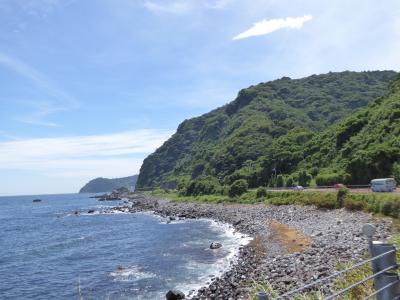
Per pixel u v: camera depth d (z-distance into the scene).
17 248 54.47
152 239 54.00
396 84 90.06
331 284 16.52
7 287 32.12
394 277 6.53
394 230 32.44
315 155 93.75
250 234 49.09
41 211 141.88
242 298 21.50
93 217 101.81
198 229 61.00
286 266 26.25
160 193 180.38
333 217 46.59
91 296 27.48
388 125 70.25
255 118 167.75
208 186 118.19
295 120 170.62
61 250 49.94
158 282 29.75
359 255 24.33
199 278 29.77
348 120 88.38
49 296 28.73
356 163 66.88
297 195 67.44
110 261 40.19
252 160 127.56
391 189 49.41
